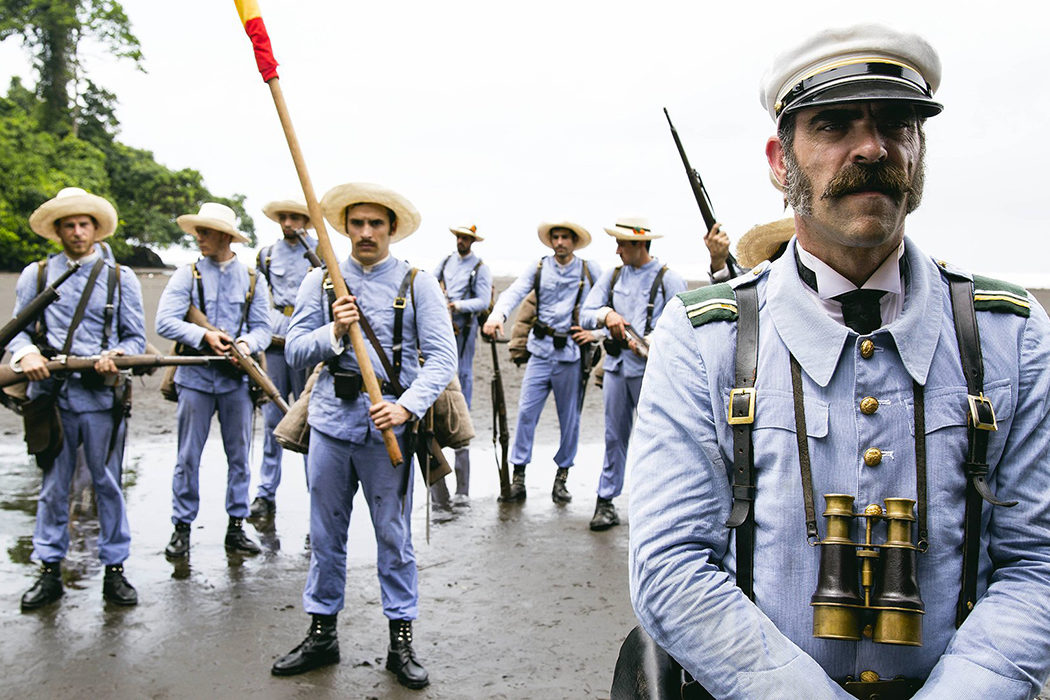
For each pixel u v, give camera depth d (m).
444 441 4.09
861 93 1.38
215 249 5.85
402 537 3.90
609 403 6.14
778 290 1.50
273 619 4.52
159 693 3.72
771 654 1.32
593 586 5.02
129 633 4.31
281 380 6.93
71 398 4.62
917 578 1.37
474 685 3.83
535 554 5.57
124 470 7.44
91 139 47.31
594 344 6.90
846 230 1.40
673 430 1.49
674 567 1.40
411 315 3.94
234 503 5.62
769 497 1.42
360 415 3.82
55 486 4.67
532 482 7.50
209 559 5.42
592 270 7.12
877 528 1.38
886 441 1.41
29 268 4.89
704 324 1.52
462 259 9.27
